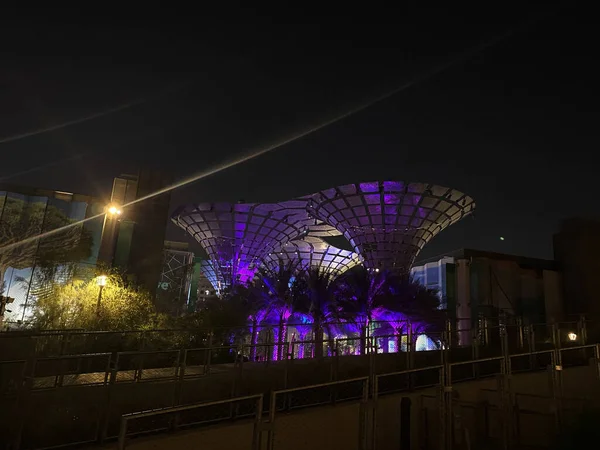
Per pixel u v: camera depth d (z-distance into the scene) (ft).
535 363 43.57
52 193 79.05
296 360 36.91
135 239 82.07
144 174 85.92
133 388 26.32
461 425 30.30
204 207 160.04
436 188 134.10
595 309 121.19
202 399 28.66
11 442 22.36
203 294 223.51
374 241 138.41
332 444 28.53
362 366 37.29
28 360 25.29
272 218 162.91
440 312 96.02
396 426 31.78
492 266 129.08
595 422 28.02
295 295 93.61
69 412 24.30
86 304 54.24
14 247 72.43
